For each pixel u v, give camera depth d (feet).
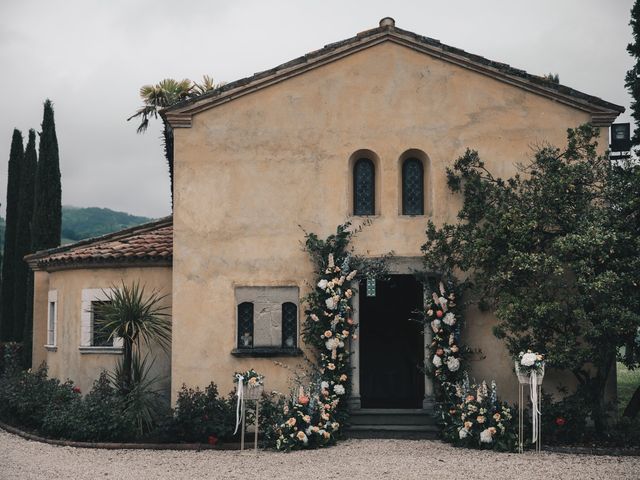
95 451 43.39
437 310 47.11
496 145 48.21
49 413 48.32
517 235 44.11
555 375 46.80
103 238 59.88
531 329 46.34
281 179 49.08
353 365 48.11
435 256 46.93
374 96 49.06
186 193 49.29
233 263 48.85
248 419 44.98
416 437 46.52
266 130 49.34
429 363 47.93
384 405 54.24
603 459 39.45
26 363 78.18
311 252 48.19
